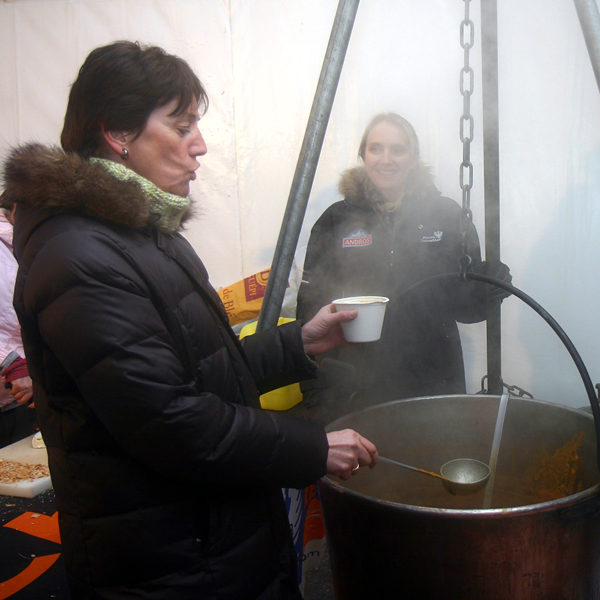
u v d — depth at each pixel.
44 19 2.27
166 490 0.77
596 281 1.98
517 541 0.77
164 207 0.80
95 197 0.71
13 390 1.58
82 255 0.69
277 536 0.88
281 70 2.16
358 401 1.50
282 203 2.27
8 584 0.99
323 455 0.81
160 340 0.72
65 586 0.98
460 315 1.67
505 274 1.34
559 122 1.93
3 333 1.86
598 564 0.87
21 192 0.73
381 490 1.22
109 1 2.21
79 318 0.68
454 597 0.80
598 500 0.80
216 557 0.80
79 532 0.78
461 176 1.20
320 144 1.30
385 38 2.05
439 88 2.03
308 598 1.50
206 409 0.73
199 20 2.17
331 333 1.17
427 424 1.23
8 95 2.35
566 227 1.98
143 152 0.79
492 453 1.14
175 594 0.77
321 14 2.10
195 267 0.88
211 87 2.21
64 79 2.31
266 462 0.76
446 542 0.78
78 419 0.75
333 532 0.93
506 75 1.95
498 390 1.37
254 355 1.08
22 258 0.76
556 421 1.12
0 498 1.32
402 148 1.68
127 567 0.77
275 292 1.36
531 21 1.90
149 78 0.76
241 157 2.26
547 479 1.16
